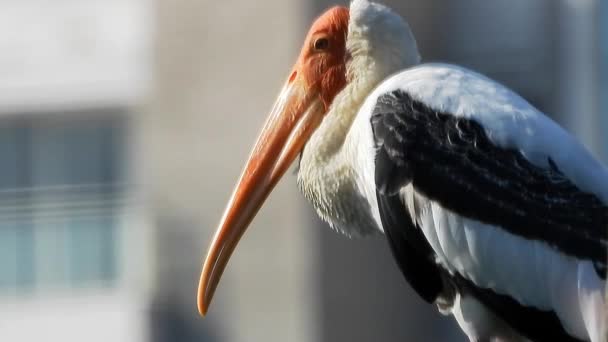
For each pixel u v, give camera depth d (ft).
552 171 28.73
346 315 57.77
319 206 31.04
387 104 29.45
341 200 30.63
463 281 28.99
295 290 57.77
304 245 57.52
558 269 28.32
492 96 29.45
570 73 59.00
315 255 57.57
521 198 28.63
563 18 59.21
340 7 31.76
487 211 28.66
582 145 29.22
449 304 29.91
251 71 58.85
